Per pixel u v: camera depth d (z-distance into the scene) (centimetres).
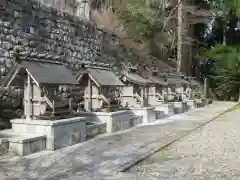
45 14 1287
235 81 3359
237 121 1684
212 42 4012
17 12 1128
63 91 1306
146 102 1630
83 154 827
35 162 734
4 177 619
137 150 888
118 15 2641
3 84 935
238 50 3547
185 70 3416
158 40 3012
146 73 1830
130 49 2247
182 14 3078
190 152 902
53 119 900
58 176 630
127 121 1340
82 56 1539
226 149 948
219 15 3544
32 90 920
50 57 979
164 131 1255
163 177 653
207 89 3491
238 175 679
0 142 779
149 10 2694
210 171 709
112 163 739
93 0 2561
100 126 1164
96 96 1245
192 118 1764
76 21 1509
